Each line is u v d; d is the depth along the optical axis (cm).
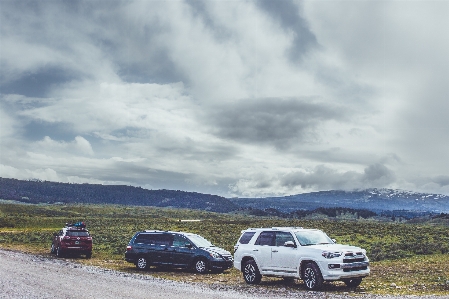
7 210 16025
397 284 1728
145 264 2302
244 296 1352
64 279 1703
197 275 2092
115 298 1263
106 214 17500
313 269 1558
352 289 1584
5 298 1229
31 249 3628
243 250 1819
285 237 1720
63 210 19288
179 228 6981
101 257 3084
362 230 5856
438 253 3284
